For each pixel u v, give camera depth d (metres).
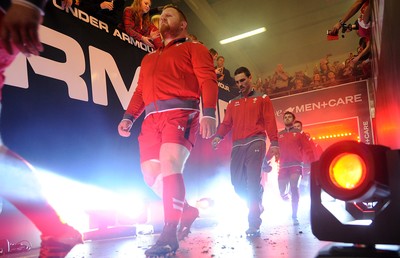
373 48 5.94
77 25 3.72
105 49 4.01
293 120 5.45
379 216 1.02
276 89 12.62
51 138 3.29
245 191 3.72
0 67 1.14
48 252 1.13
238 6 12.89
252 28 14.02
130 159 4.12
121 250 2.47
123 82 4.18
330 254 1.04
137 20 4.58
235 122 3.77
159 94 2.16
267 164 4.00
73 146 3.49
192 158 5.72
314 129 11.13
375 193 0.99
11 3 1.05
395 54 2.96
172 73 2.18
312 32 14.05
